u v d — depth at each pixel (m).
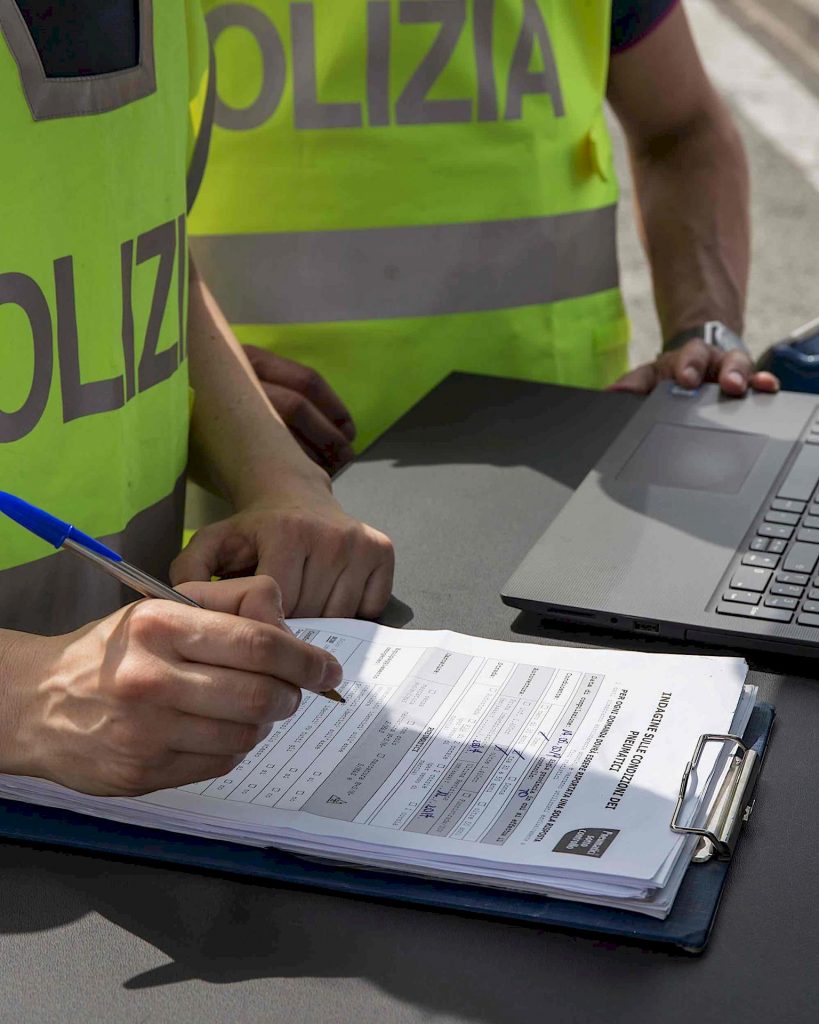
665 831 0.64
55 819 0.71
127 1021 0.57
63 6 0.87
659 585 0.91
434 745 0.74
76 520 0.96
